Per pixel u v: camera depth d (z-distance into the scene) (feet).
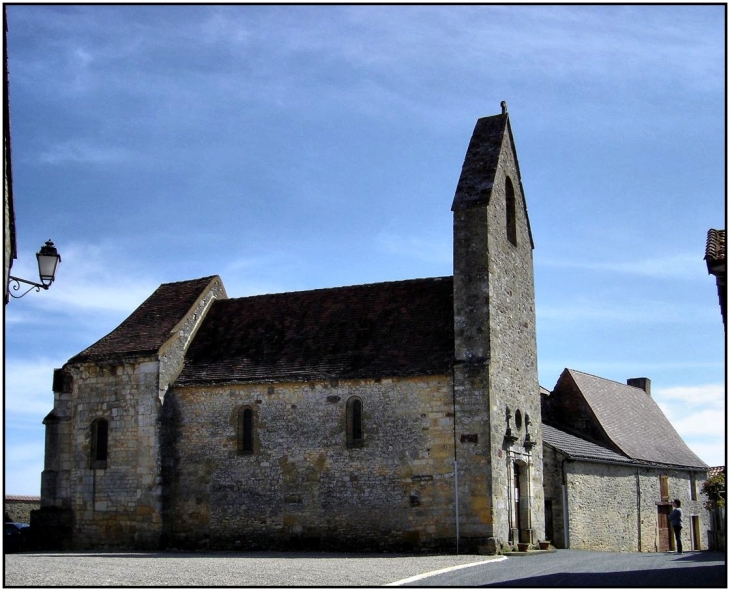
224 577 60.08
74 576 59.06
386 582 58.23
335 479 89.71
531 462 96.73
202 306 107.65
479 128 100.68
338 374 91.56
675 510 98.58
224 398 95.71
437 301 97.76
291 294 107.34
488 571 66.44
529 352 101.35
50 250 65.62
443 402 87.15
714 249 68.69
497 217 94.27
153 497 94.07
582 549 111.65
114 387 98.17
